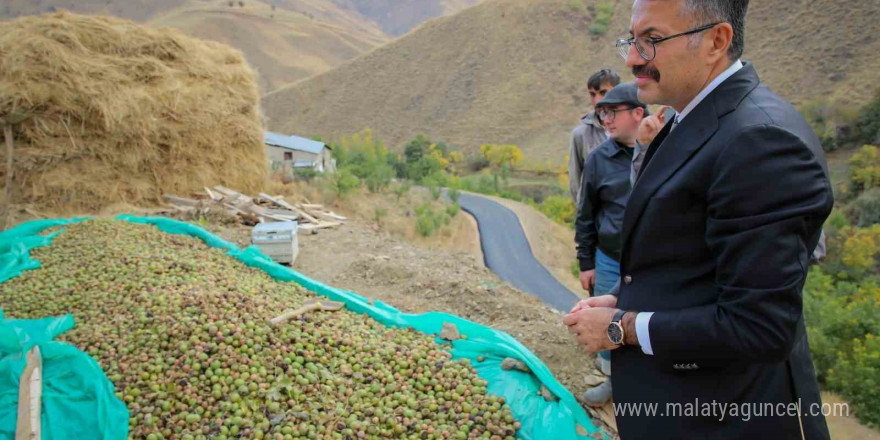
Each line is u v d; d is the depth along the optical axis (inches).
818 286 853.2
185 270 185.2
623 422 72.7
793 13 2568.9
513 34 3983.8
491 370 137.3
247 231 304.8
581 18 3949.3
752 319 53.6
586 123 162.7
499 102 3533.5
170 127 355.9
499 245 1104.2
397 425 116.3
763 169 53.1
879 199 1302.9
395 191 1069.8
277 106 4212.6
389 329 158.6
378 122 3784.5
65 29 343.6
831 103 1877.5
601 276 137.7
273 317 146.7
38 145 319.0
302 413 116.3
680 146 62.4
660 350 63.3
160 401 116.6
